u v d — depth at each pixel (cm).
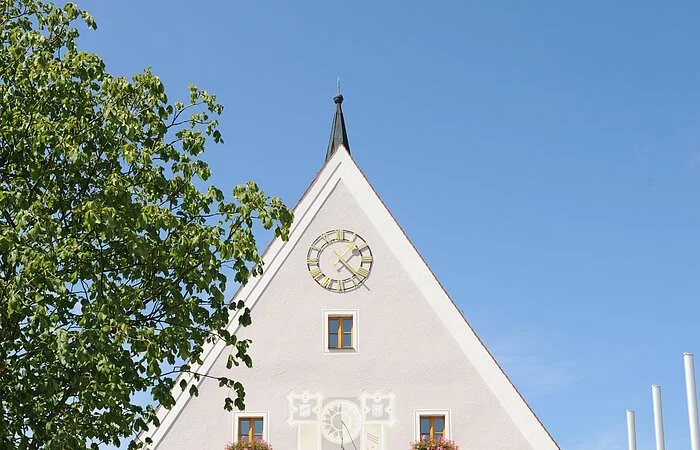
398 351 2886
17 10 1995
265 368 2872
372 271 2952
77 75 1881
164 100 1944
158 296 1897
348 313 2916
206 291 1900
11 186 1873
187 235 1858
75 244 1752
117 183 1769
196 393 1983
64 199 1861
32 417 1758
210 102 2020
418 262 2956
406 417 2838
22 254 1680
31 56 1855
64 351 1638
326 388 2858
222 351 2877
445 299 2925
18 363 1734
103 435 1855
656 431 3036
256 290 2931
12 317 1733
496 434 2822
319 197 3006
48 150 1848
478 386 2856
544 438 2811
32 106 1861
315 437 2827
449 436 2820
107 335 1698
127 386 1775
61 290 1672
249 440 2820
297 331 2902
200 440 2816
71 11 1980
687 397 2744
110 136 1836
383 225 2984
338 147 3056
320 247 2967
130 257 1869
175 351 1878
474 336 2894
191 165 1961
